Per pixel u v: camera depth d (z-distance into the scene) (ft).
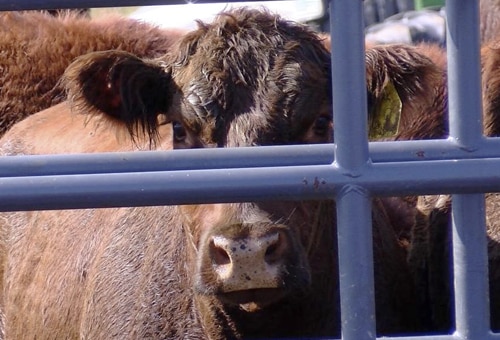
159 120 47.26
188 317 45.91
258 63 42.50
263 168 23.34
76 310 52.95
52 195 22.74
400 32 92.94
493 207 43.86
